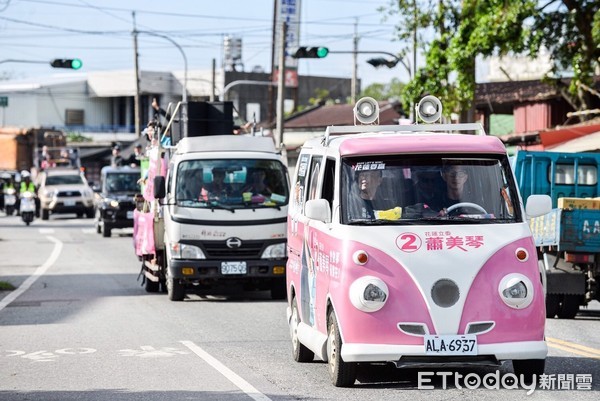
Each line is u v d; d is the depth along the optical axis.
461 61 62.34
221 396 20.19
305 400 19.58
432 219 20.59
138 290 42.97
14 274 50.53
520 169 35.41
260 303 37.81
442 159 21.22
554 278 32.19
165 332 29.94
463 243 20.08
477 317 19.70
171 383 21.80
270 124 136.38
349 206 20.86
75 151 117.56
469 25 62.16
